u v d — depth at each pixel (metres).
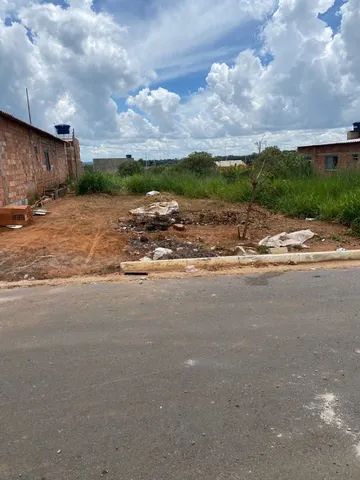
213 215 10.81
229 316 4.07
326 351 3.31
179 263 6.09
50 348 3.48
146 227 9.62
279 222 10.00
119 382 2.93
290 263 6.11
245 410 2.58
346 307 4.24
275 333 3.66
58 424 2.49
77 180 20.38
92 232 9.10
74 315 4.20
